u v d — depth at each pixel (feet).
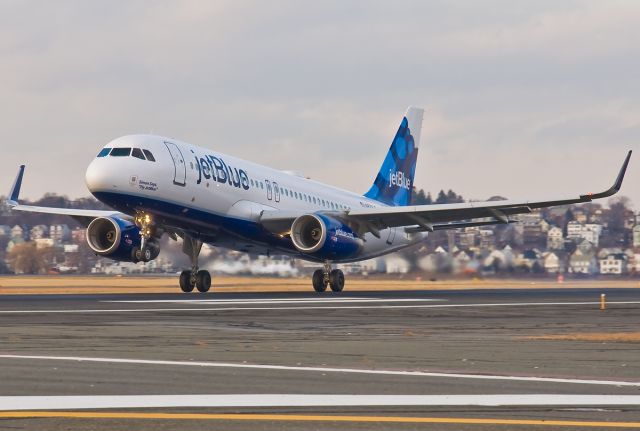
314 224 512.63
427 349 204.33
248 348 204.54
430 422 119.75
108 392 140.56
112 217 508.53
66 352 193.88
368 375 161.48
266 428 115.14
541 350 202.80
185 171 483.92
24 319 291.58
